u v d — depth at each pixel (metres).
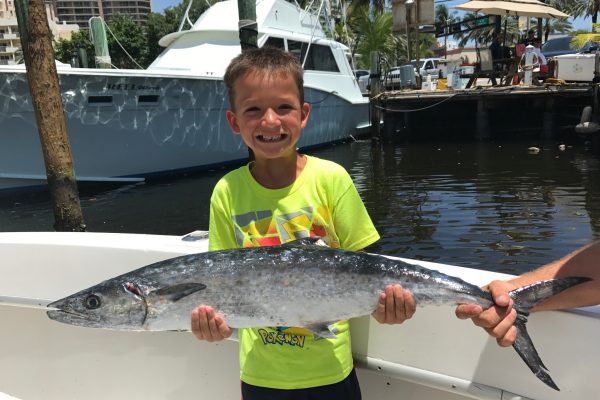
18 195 9.59
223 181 1.91
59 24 73.50
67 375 2.60
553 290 1.55
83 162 9.63
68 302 1.61
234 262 1.58
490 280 1.96
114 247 2.52
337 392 1.76
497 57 18.48
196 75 10.45
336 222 1.81
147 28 40.94
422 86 21.72
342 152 15.31
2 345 2.65
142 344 2.51
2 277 2.67
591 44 18.75
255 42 6.24
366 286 1.56
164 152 10.66
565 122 16.23
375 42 36.16
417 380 1.90
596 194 8.41
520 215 7.49
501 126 17.77
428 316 1.88
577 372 1.64
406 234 6.95
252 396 1.79
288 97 1.73
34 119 9.02
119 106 9.61
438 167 11.95
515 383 1.75
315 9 15.66
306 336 1.74
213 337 1.56
